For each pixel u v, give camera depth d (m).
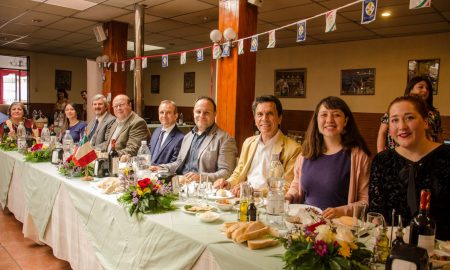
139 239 1.85
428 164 1.62
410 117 1.61
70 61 11.93
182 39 8.16
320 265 1.12
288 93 8.42
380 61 7.05
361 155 2.06
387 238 1.32
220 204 1.97
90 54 11.37
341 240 1.20
